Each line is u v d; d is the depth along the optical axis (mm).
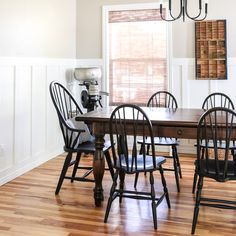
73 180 3342
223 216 2705
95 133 2826
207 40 4617
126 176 3723
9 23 3463
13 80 3572
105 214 2637
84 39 5172
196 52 4668
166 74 4887
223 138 2541
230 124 2416
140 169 2570
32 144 4020
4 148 3447
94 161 2867
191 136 2633
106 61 5125
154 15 4863
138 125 2701
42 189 3318
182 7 3043
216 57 4602
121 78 5113
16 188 3342
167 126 2660
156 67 4941
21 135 3768
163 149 4863
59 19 4621
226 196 3109
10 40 3490
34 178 3666
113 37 5082
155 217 2498
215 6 4566
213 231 2443
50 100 4438
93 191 3090
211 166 2561
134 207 2881
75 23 5172
